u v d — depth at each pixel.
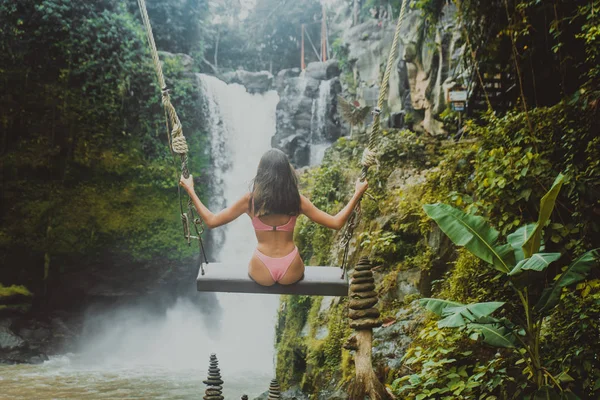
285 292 4.66
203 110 20.89
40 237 16.98
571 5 9.36
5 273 16.69
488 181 7.75
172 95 19.77
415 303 8.59
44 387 11.97
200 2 24.50
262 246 4.66
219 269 4.80
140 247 17.95
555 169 7.87
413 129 16.55
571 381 5.81
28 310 16.14
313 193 12.61
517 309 7.33
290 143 22.28
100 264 17.67
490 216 7.93
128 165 18.33
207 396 5.37
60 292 17.47
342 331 9.20
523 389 5.80
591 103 7.68
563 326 6.46
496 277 7.12
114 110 18.38
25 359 14.66
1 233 16.59
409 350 7.12
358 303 5.37
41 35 17.48
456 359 6.81
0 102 16.94
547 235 7.34
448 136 14.25
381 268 9.53
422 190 9.85
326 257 11.29
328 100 22.69
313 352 9.48
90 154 17.88
